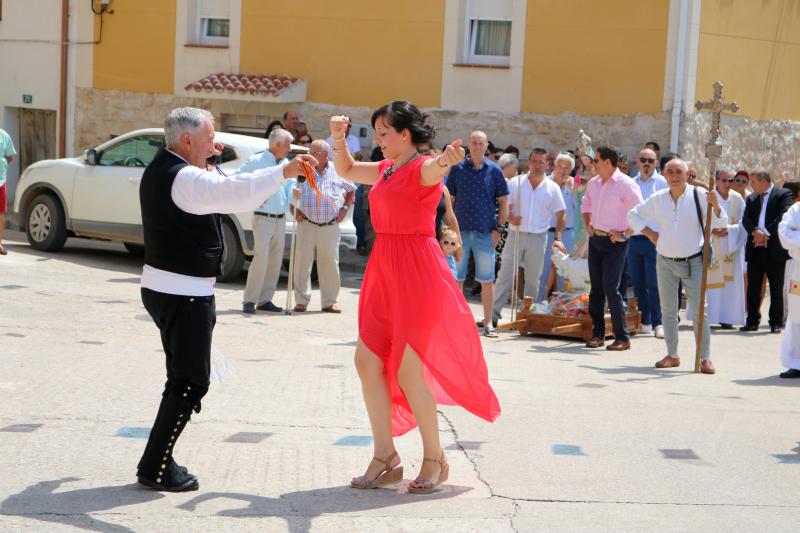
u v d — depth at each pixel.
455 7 18.09
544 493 5.50
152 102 19.84
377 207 5.46
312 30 18.86
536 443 6.56
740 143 18.00
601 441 6.67
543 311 11.96
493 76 18.02
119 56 19.98
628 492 5.57
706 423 7.33
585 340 11.63
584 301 11.91
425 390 5.46
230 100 19.17
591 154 13.98
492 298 11.74
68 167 15.16
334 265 12.38
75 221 15.05
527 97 17.89
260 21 19.09
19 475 5.39
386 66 18.53
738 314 13.41
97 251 16.33
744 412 7.80
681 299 15.46
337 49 18.75
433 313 5.41
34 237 15.41
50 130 20.98
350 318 12.05
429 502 5.28
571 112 17.72
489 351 10.57
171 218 5.11
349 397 7.65
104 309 10.94
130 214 14.62
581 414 7.46
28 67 20.55
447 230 10.02
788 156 18.92
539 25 17.73
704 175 17.56
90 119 20.25
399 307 5.41
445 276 5.46
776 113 18.58
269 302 12.23
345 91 18.77
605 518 5.11
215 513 4.95
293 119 17.02
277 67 19.09
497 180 11.59
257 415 6.95
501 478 5.76
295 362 8.97
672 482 5.80
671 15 17.06
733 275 13.36
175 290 5.15
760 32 17.92
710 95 17.44
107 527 4.69
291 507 5.09
